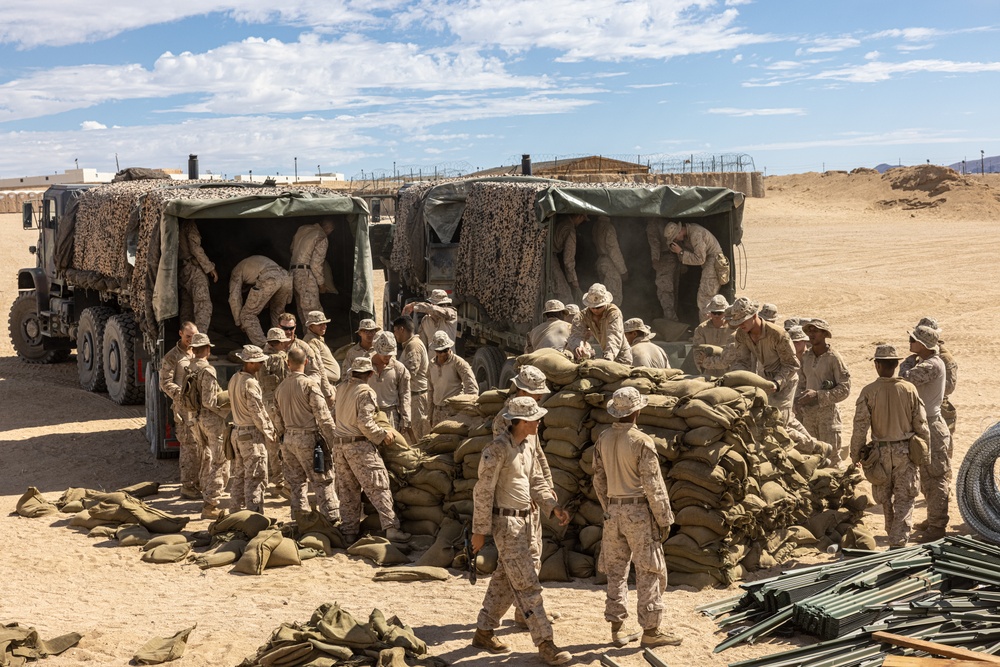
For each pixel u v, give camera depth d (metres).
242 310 12.92
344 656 6.02
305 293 13.05
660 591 6.31
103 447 13.08
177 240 11.80
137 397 15.34
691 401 7.65
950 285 31.61
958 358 19.88
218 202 11.73
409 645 6.17
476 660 6.25
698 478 7.42
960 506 8.82
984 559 7.02
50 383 18.00
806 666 5.75
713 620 6.77
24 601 7.42
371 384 10.33
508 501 6.18
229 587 7.79
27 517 9.94
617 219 13.48
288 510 10.25
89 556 8.65
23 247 39.66
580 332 9.77
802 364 9.88
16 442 13.29
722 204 12.15
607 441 6.30
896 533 8.22
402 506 9.12
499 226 13.41
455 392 10.66
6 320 26.22
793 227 59.53
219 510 10.05
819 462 8.91
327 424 9.11
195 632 6.68
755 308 9.10
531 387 6.41
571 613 6.98
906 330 23.45
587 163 43.62
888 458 8.17
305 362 9.65
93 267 15.47
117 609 7.25
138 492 10.80
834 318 25.73
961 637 5.98
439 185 16.47
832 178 82.62
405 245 17.48
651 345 10.16
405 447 9.21
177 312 11.91
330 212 12.52
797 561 8.02
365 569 8.24
